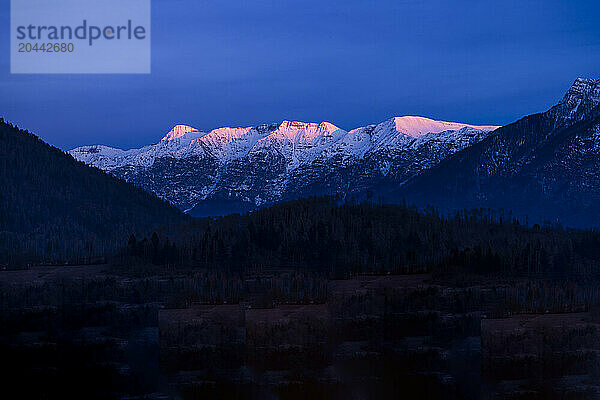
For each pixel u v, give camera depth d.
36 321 140.50
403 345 151.50
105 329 141.75
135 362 137.88
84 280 149.12
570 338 145.25
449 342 148.50
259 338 147.62
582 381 137.38
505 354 145.00
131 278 151.25
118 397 134.25
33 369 135.00
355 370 146.38
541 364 144.38
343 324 151.88
